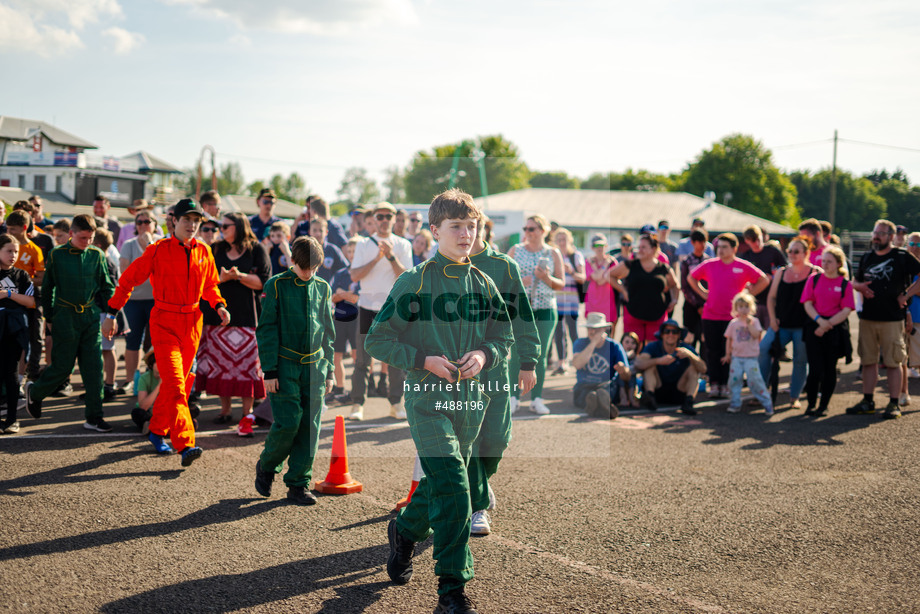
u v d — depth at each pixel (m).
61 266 6.02
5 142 66.31
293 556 3.69
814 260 9.26
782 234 44.47
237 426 6.54
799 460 5.77
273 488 4.82
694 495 4.83
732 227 43.56
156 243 5.40
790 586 3.43
